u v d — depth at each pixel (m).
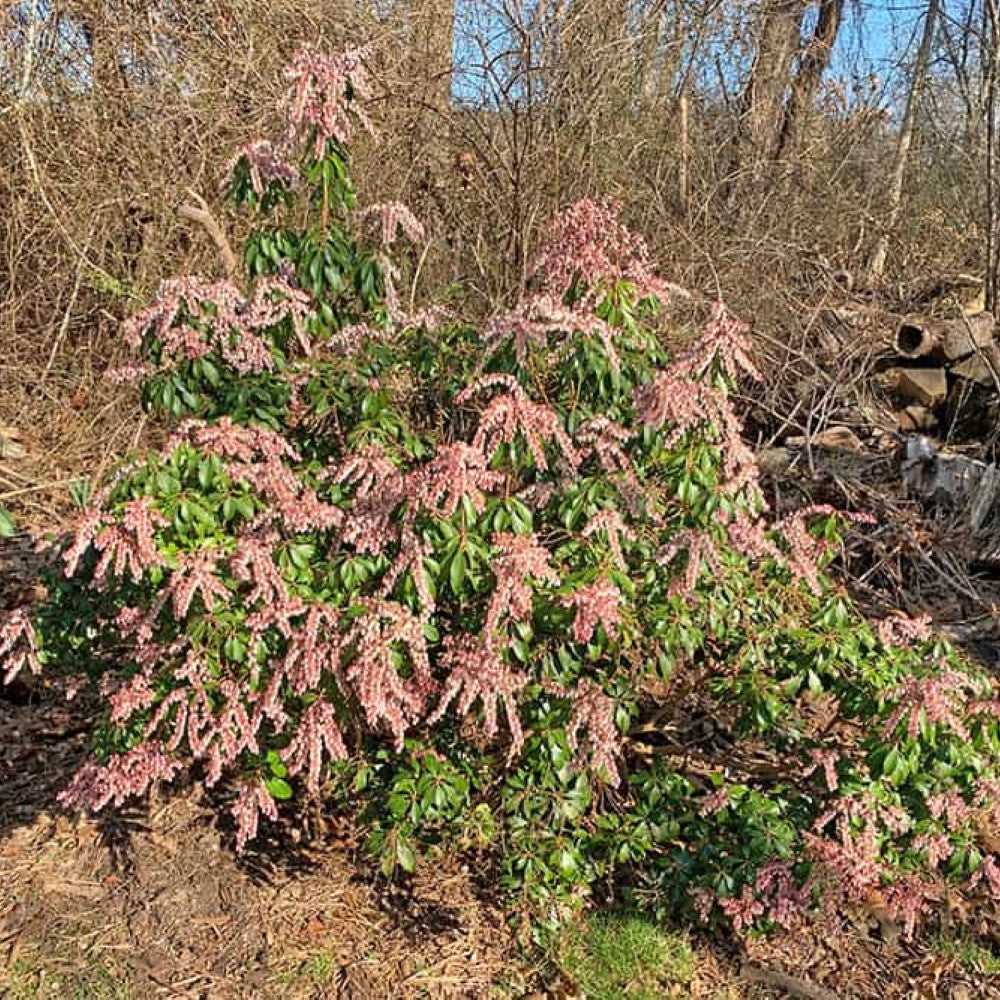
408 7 5.97
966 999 2.56
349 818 2.99
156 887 2.75
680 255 5.63
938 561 4.70
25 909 2.66
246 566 2.21
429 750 2.49
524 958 2.59
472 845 2.88
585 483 2.39
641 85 6.20
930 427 5.63
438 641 2.48
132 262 5.89
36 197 5.46
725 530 2.46
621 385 2.45
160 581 2.32
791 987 2.55
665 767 2.75
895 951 2.70
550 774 2.52
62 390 5.66
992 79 6.69
